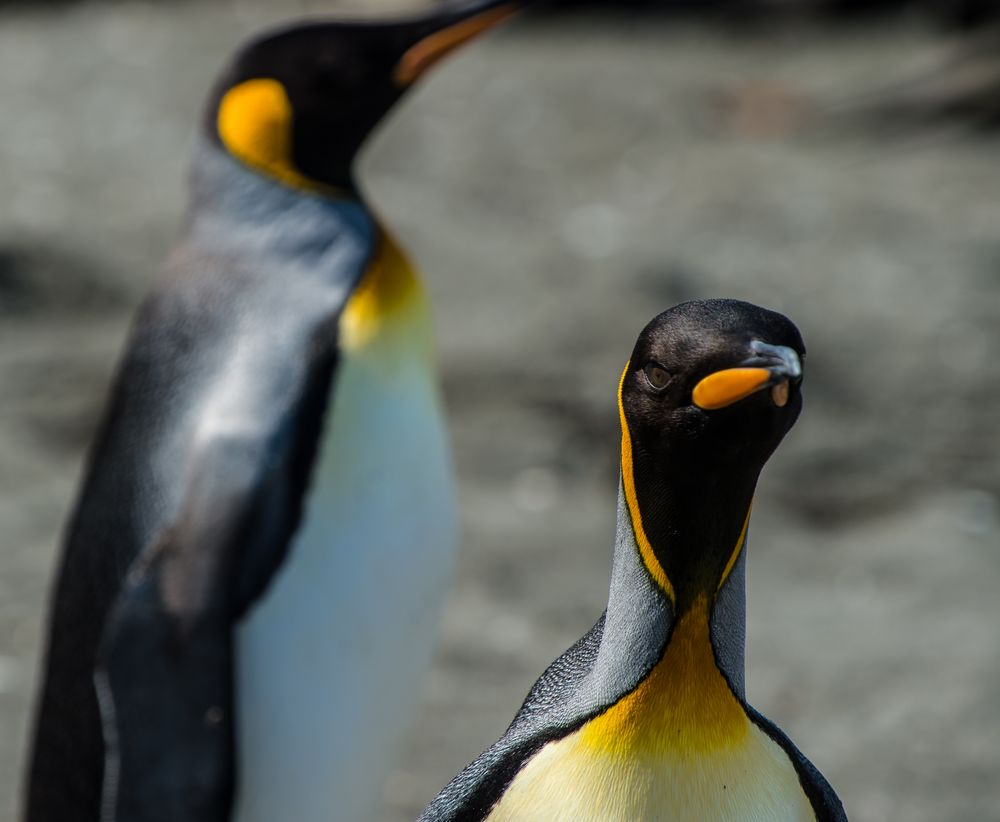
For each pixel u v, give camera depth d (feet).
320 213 27.43
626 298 58.18
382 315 26.25
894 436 49.65
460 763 33.27
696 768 13.50
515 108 84.02
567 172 75.31
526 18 102.17
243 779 25.58
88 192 67.72
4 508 44.96
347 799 26.99
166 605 24.94
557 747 13.79
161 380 26.35
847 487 47.39
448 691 36.24
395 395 25.94
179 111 80.59
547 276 61.26
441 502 26.73
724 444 12.96
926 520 45.21
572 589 41.37
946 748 33.42
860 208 69.26
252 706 25.30
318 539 25.27
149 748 25.05
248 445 25.25
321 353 25.72
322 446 25.34
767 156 78.43
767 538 44.68
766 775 13.76
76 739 25.93
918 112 82.94
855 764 32.99
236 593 24.91
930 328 56.13
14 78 85.20
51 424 50.11
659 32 101.81
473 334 55.83
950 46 91.15
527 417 50.96
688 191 72.38
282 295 26.50
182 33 96.22
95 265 59.77
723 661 13.96
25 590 40.34
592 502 46.75
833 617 39.96
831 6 102.89
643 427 13.29
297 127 27.81
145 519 25.48
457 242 65.00
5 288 57.88
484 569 42.34
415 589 26.48
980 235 65.36
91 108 80.23
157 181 69.77
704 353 12.62
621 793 13.41
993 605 40.11
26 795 27.30
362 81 28.25
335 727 26.03
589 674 14.20
